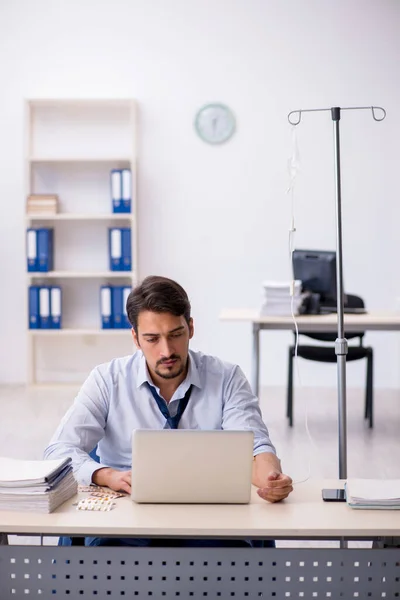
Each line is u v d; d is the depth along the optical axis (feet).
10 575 6.37
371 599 6.34
